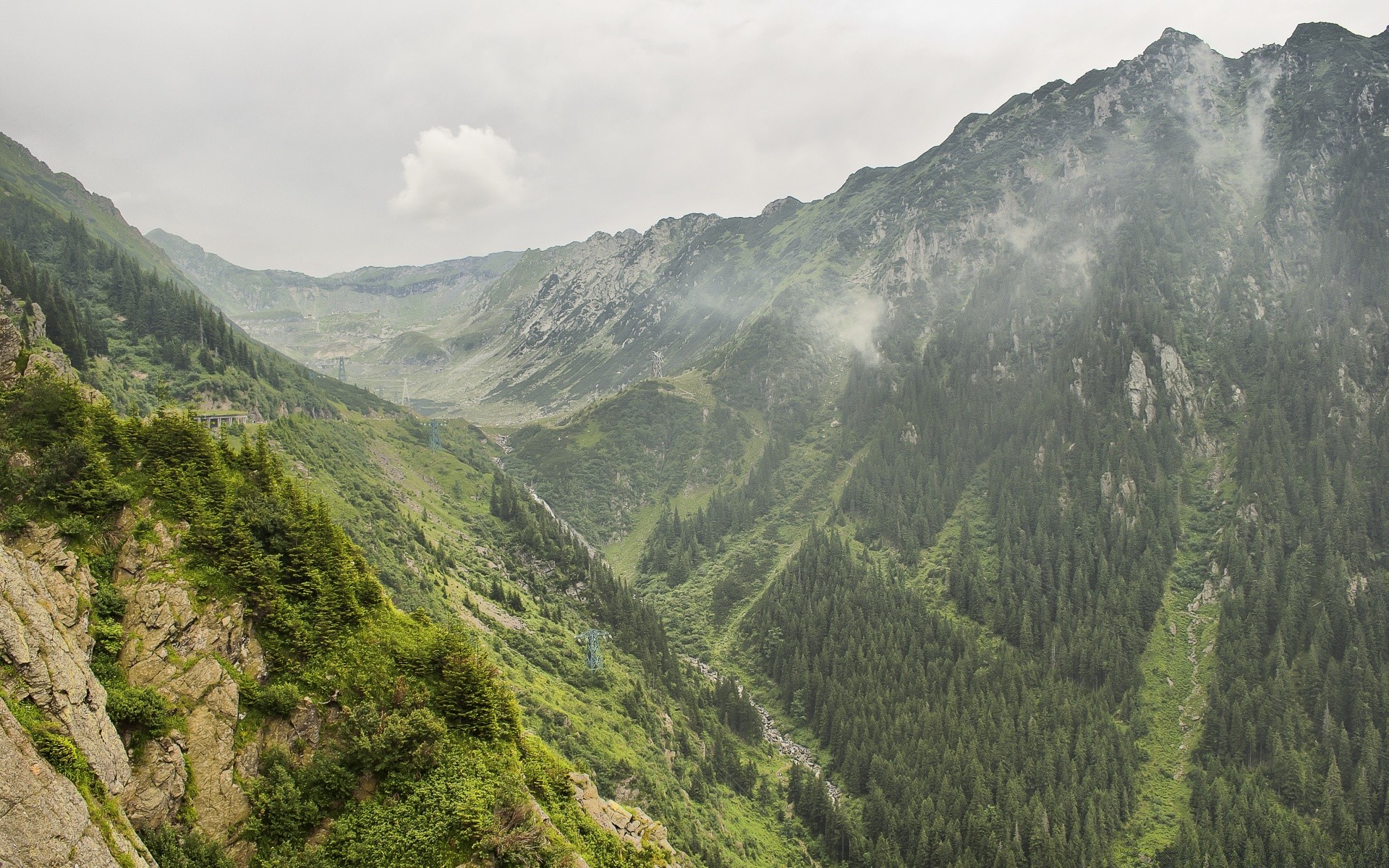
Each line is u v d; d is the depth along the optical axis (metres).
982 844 174.62
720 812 171.12
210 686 59.69
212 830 55.66
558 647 188.50
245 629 64.25
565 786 80.25
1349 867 171.38
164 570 62.09
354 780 63.50
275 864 56.56
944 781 189.12
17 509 58.56
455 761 67.88
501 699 77.19
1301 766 193.50
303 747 63.72
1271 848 174.38
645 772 152.38
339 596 71.75
